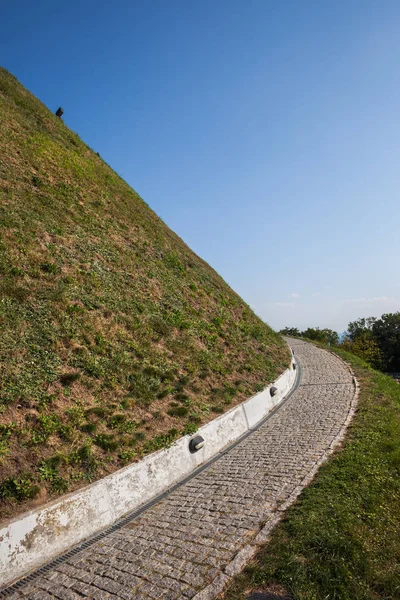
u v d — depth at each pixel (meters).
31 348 8.90
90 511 6.57
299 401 15.13
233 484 7.78
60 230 14.53
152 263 17.62
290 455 8.98
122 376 10.00
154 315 13.72
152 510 7.15
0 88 25.08
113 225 18.53
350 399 14.29
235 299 22.14
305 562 4.62
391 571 4.39
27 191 15.71
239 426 11.52
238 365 14.81
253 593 4.32
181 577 4.86
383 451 8.32
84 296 11.94
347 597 4.00
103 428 8.29
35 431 7.28
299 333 84.38
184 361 12.53
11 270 10.72
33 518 5.76
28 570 5.46
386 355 82.00
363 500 6.10
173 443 8.83
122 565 5.36
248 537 5.55
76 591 4.88
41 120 25.06
